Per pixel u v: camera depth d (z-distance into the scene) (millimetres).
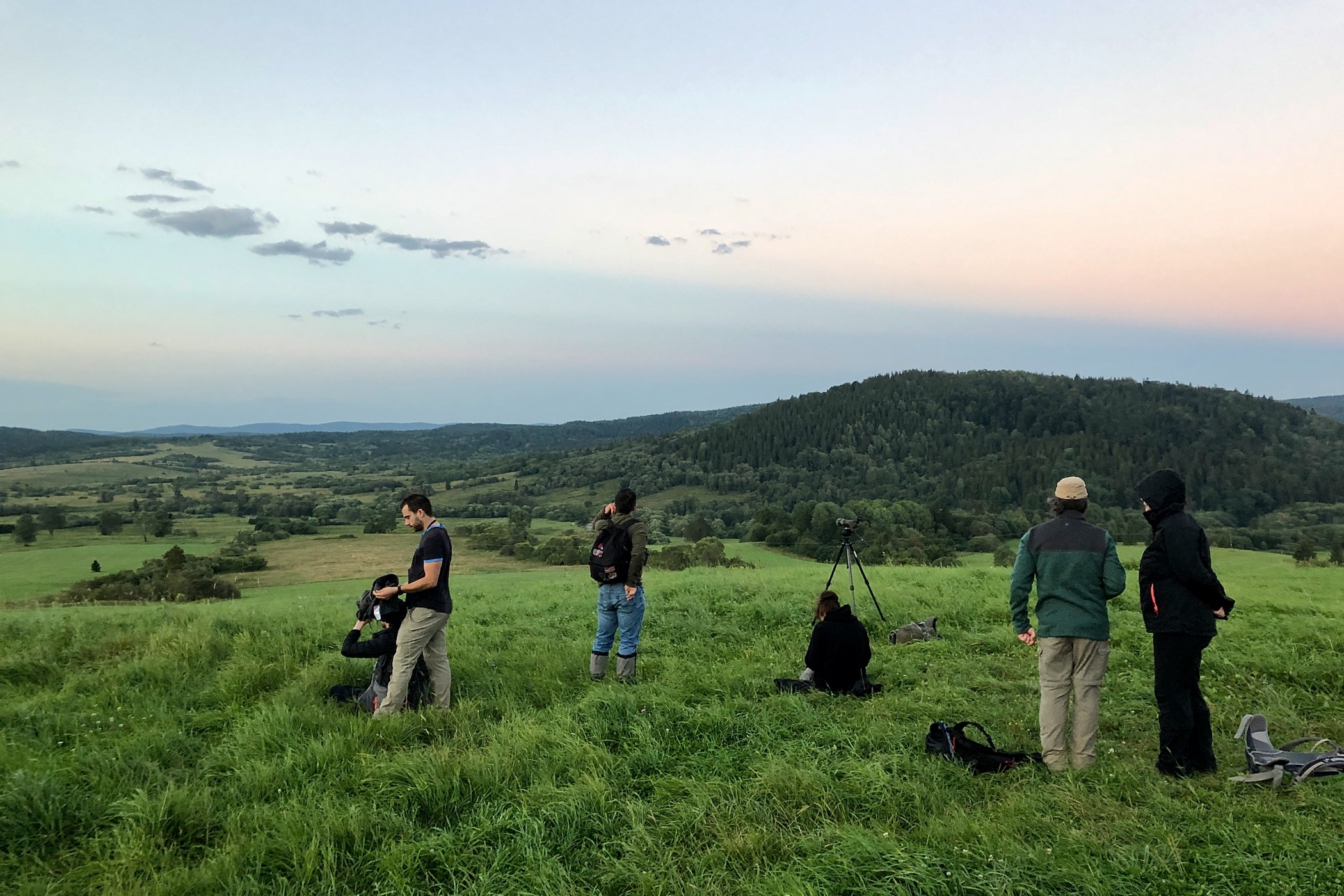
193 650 7781
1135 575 14859
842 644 6633
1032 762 4922
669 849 3867
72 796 4332
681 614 10391
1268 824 3949
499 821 4066
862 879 3467
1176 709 4648
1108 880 3434
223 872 3600
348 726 5535
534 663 7602
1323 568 21359
